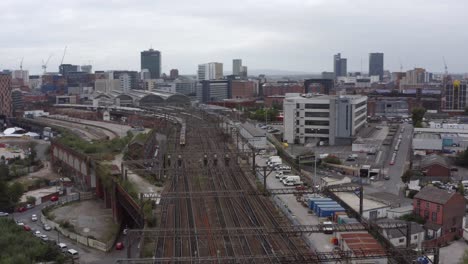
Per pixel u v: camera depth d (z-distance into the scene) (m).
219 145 161.88
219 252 68.25
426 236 85.38
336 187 102.31
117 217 102.75
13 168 153.88
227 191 96.06
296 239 73.50
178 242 73.50
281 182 117.31
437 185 116.25
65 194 128.00
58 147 161.38
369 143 164.38
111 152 149.62
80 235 93.00
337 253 58.47
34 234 94.19
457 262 75.25
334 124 179.00
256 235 71.50
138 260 53.53
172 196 92.62
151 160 116.56
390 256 55.53
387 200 101.25
